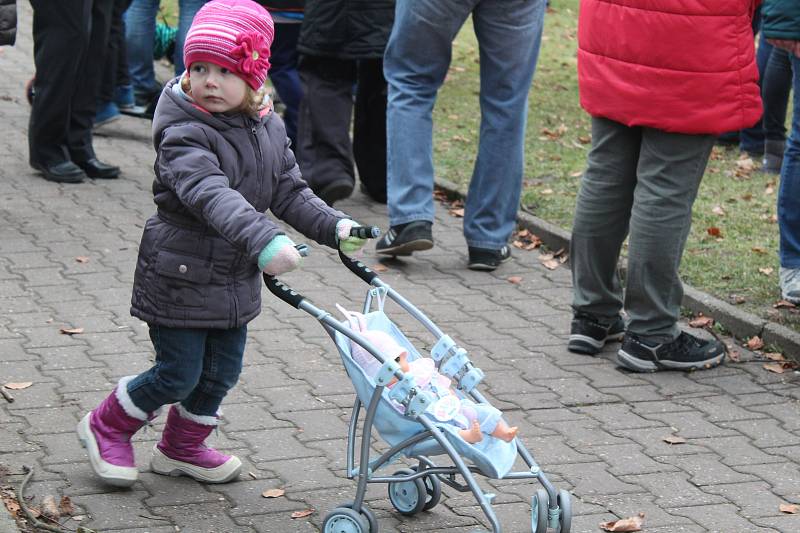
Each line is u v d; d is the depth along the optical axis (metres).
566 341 7.07
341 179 9.12
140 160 10.55
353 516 4.55
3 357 6.31
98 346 6.54
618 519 4.97
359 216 9.37
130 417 4.90
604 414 6.06
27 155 10.37
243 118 4.60
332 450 5.50
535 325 7.32
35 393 5.89
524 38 7.96
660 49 6.16
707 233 9.06
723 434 5.88
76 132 9.73
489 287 7.97
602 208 6.67
